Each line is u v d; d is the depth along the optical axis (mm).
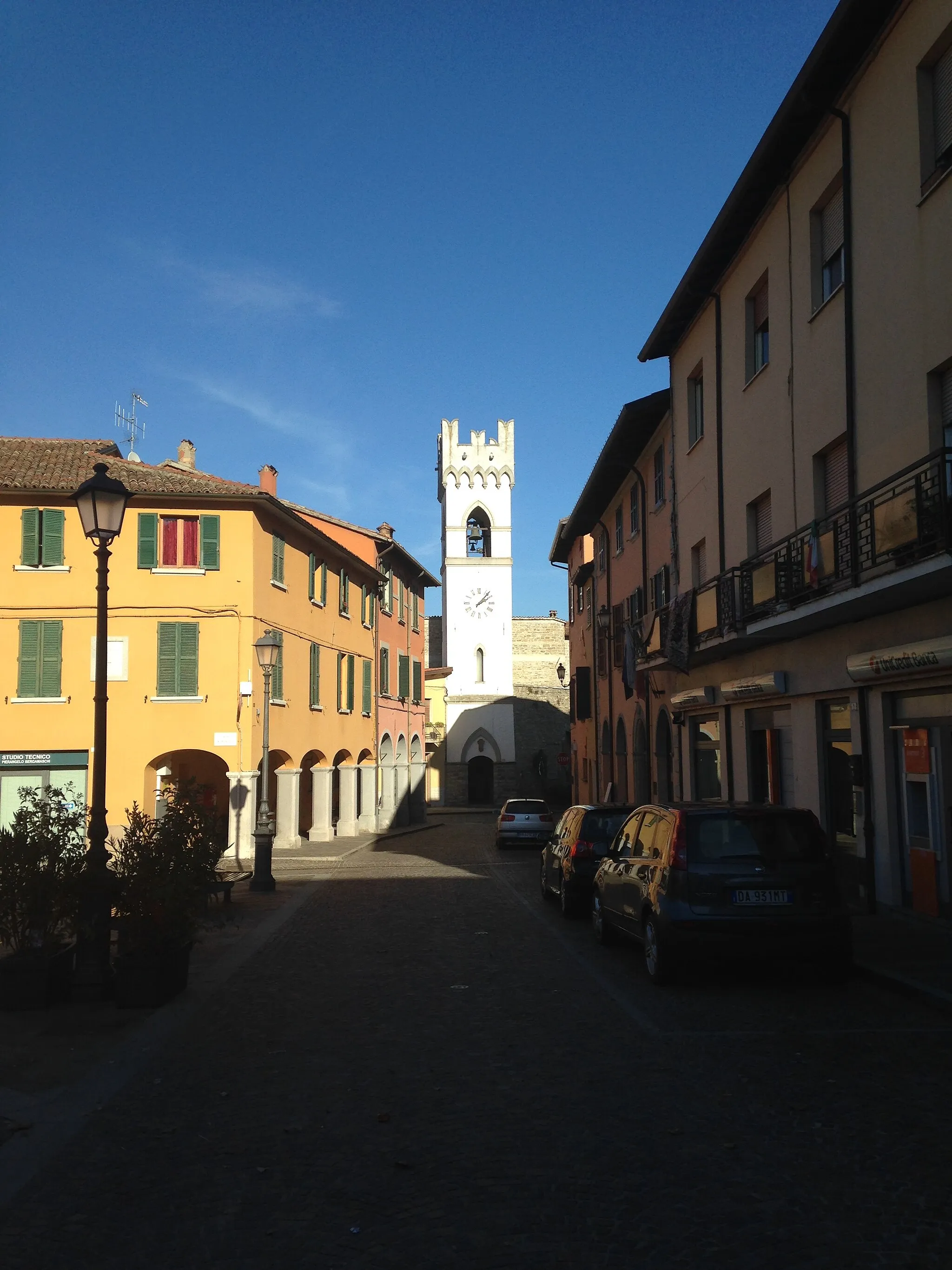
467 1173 5234
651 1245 4402
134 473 29078
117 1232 4621
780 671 17219
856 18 13016
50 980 9312
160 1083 6984
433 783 65375
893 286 12945
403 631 47438
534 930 14180
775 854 9898
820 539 13797
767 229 17422
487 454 68062
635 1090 6629
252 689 28156
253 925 15047
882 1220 4617
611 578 32844
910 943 11562
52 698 27750
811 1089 6602
